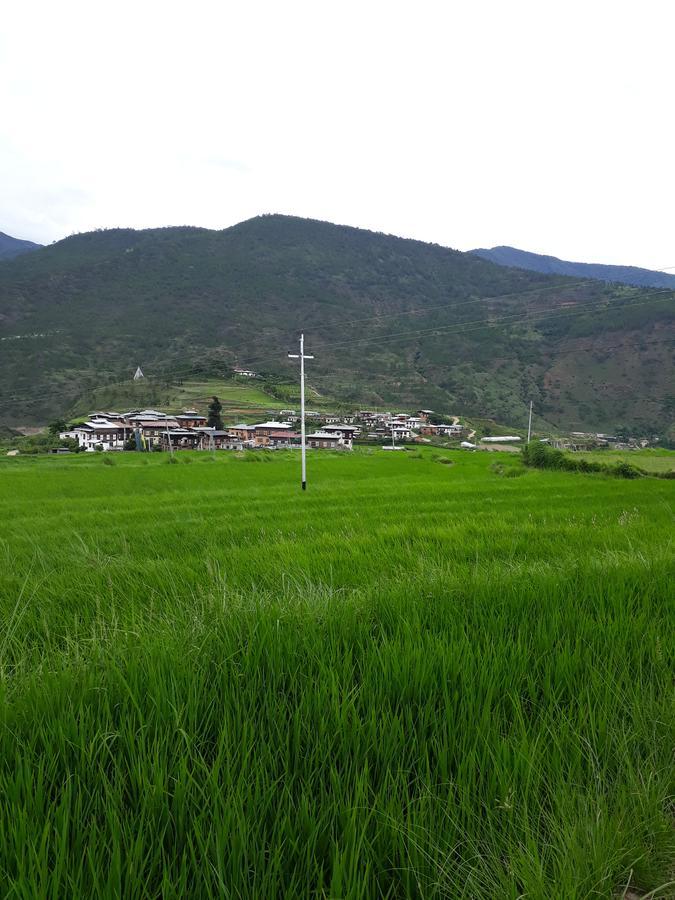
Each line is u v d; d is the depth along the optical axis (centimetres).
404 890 141
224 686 218
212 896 129
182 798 151
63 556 697
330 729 193
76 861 137
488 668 244
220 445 9912
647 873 151
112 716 198
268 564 614
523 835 154
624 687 243
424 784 168
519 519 1194
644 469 3859
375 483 3198
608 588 392
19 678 232
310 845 143
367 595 378
